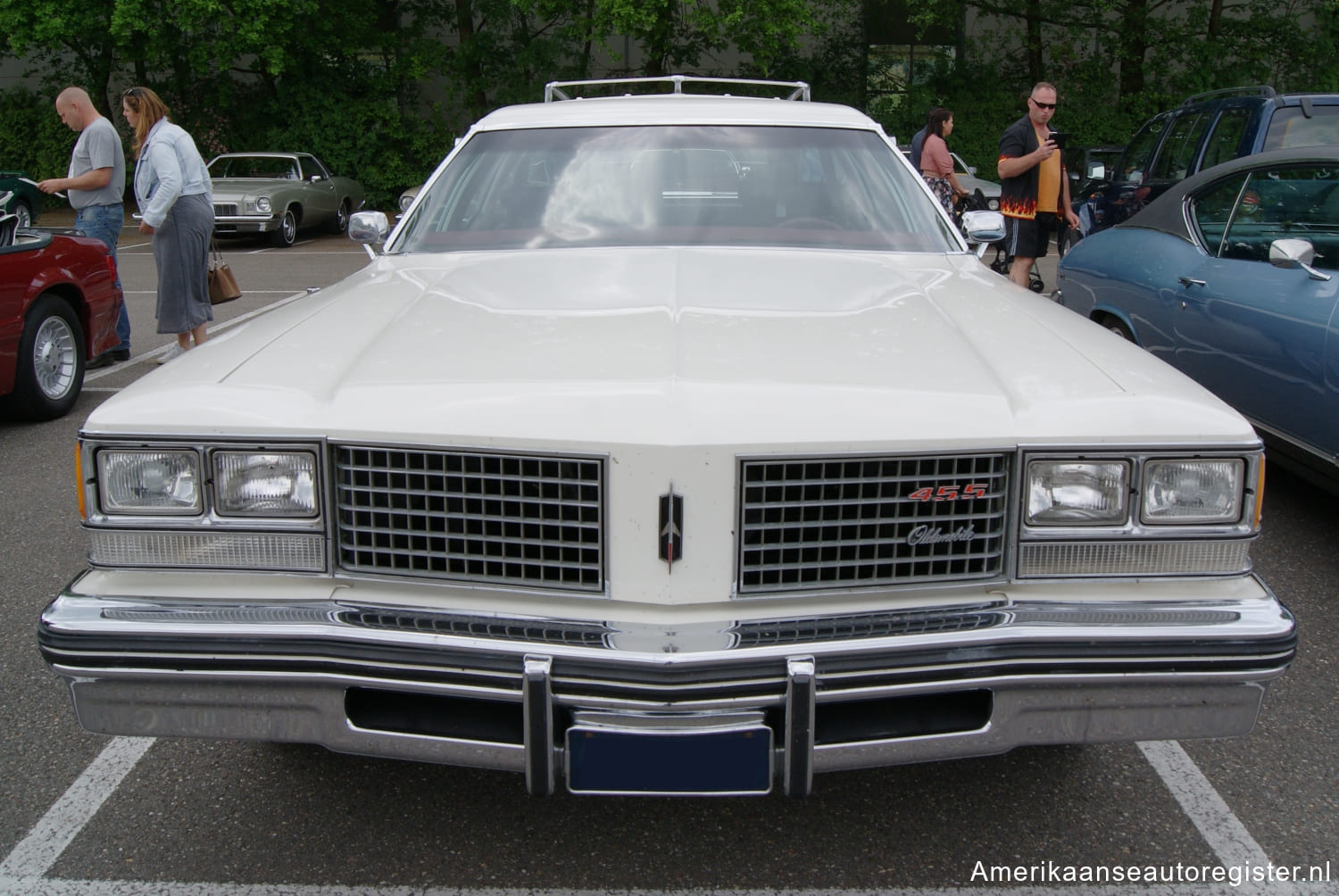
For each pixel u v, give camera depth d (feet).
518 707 6.66
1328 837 7.89
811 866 7.58
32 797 8.41
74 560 13.24
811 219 10.83
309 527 6.72
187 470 6.72
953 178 30.96
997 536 6.69
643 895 7.25
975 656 6.36
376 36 71.41
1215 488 6.68
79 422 19.63
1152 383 7.06
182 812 8.21
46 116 70.33
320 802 8.35
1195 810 8.23
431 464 6.62
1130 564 6.74
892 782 8.65
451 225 10.98
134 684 6.65
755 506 6.44
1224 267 14.69
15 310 18.39
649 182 11.12
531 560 6.61
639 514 6.42
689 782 6.36
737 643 6.27
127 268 42.09
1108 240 17.99
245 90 71.77
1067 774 8.75
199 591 6.83
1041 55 74.13
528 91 71.15
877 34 75.31
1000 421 6.57
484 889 7.31
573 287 8.96
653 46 66.44
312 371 7.17
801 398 6.59
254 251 50.75
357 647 6.41
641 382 6.72
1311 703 9.80
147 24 60.85
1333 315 12.36
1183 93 69.56
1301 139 23.11
